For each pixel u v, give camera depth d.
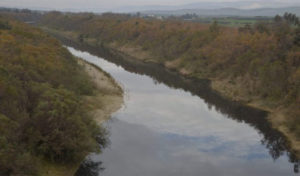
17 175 15.32
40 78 27.55
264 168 22.00
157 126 29.27
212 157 23.47
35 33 52.06
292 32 44.81
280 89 35.28
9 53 29.77
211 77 50.62
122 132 27.12
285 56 39.25
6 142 15.97
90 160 21.81
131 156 22.80
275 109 33.97
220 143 26.12
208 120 31.91
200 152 24.22
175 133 27.81
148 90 43.06
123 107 33.94
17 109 19.20
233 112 34.81
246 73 43.12
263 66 40.22
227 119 32.44
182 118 32.06
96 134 23.83
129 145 24.62
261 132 28.98
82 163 20.95
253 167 22.12
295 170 21.81
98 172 20.20
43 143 18.69
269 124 30.91
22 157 16.27
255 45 46.75
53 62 33.59
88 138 20.70
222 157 23.52
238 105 37.47
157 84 47.19
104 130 24.94
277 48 42.44
